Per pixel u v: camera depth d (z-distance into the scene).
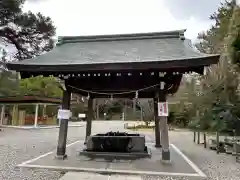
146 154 6.85
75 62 6.18
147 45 7.64
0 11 16.98
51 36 20.27
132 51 7.12
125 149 7.21
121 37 8.45
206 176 5.08
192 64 5.35
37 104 19.59
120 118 41.12
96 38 8.59
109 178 4.80
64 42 8.76
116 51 7.29
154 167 5.67
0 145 9.25
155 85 6.39
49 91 30.62
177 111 23.42
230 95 12.72
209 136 14.59
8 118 21.98
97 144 7.35
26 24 18.03
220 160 7.18
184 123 22.75
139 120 36.25
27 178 4.71
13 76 27.95
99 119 41.28
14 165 5.77
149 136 14.94
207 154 8.33
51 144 9.75
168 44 7.48
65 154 6.74
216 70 14.49
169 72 5.90
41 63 6.12
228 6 15.66
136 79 6.59
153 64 5.54
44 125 21.88
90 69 5.83
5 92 27.20
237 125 9.00
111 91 6.90
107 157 6.83
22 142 10.34
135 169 5.44
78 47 8.19
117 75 6.34
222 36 15.25
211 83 15.02
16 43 19.56
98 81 6.75
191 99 19.11
